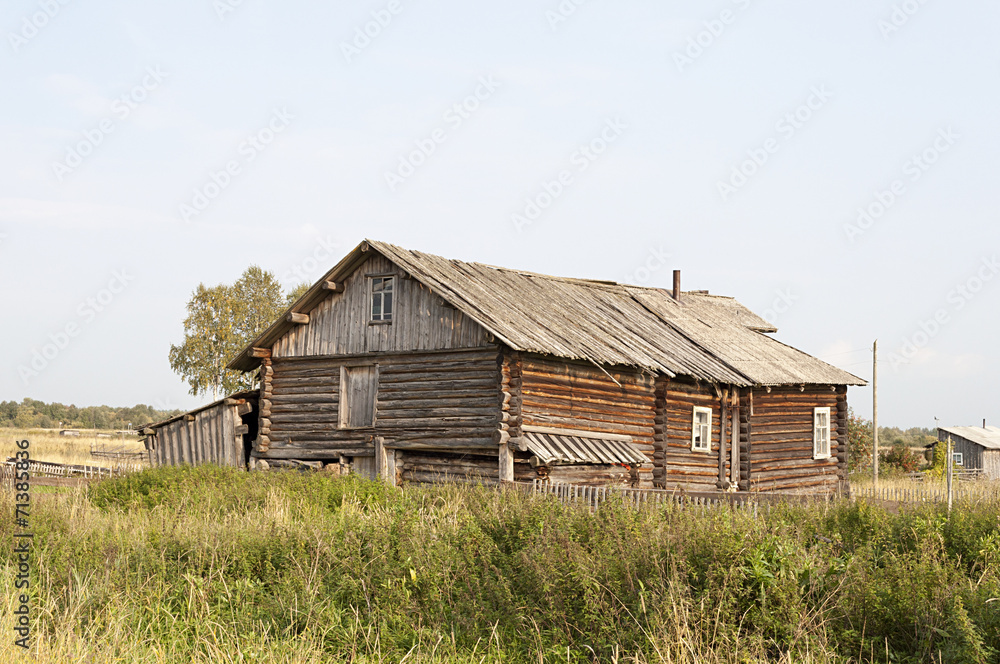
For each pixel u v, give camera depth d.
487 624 9.33
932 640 8.03
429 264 24.19
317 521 13.57
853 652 8.12
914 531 11.41
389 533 11.64
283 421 24.72
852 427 55.12
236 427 26.02
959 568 10.05
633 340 26.33
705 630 8.00
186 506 16.28
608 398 23.91
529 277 28.75
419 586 10.03
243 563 11.19
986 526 11.91
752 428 28.38
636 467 24.41
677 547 9.39
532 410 21.48
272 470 22.41
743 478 27.86
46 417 125.12
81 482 20.62
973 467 60.81
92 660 7.98
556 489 17.75
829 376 31.69
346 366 23.95
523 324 22.45
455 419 21.81
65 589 10.06
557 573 9.52
